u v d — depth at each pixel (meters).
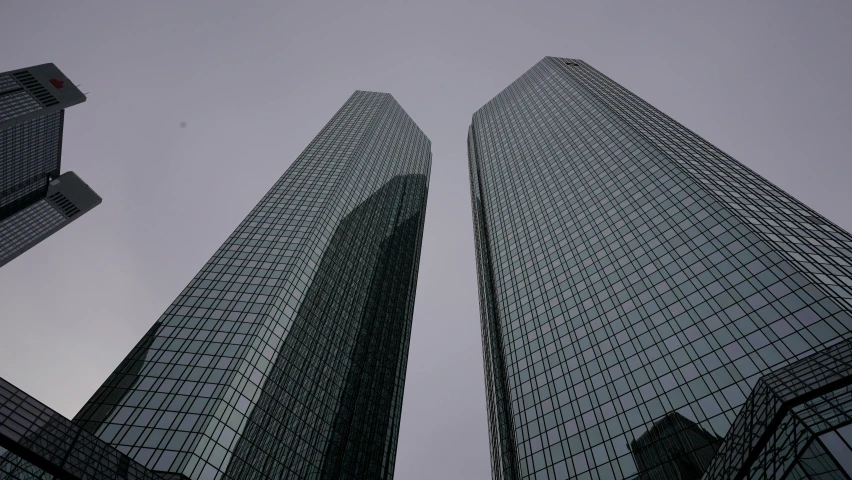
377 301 125.81
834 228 72.94
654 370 59.69
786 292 57.06
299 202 115.38
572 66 186.38
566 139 132.75
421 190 196.00
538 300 87.38
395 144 184.62
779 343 52.59
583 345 71.12
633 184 96.25
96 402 62.34
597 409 60.53
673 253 74.12
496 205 130.75
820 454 23.45
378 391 109.50
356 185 135.62
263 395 70.38
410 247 164.62
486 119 194.12
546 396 68.38
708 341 58.06
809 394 26.19
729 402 50.50
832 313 51.78
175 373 66.75
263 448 66.44
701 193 81.88
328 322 96.81
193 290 83.00
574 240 94.00
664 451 50.88
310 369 84.75
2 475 29.17
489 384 94.56
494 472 83.56
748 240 67.00
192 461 55.59
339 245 113.19
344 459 85.88
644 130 113.94
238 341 72.81
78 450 32.59
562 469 57.28
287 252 94.75
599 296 77.06
